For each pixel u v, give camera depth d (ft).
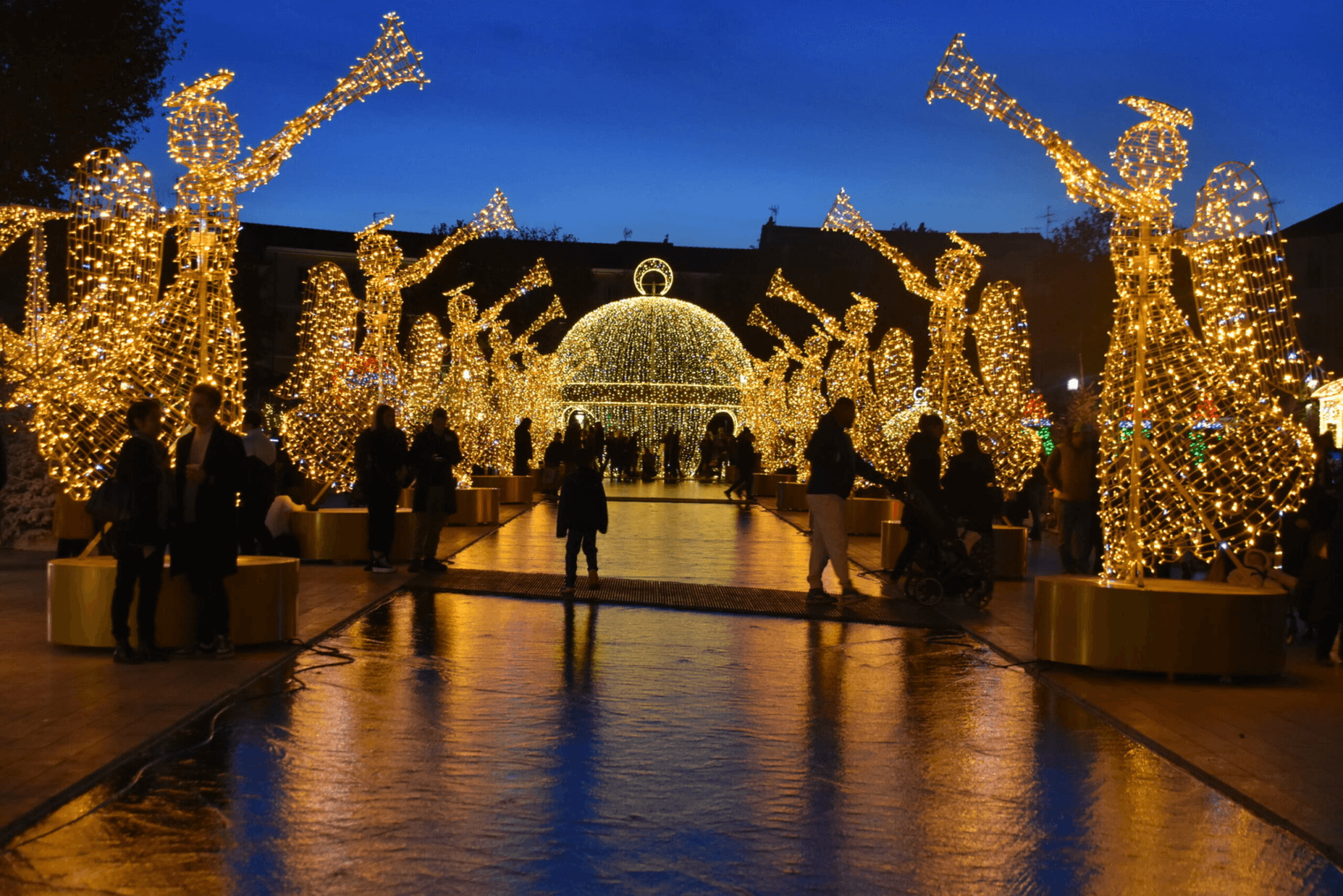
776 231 204.64
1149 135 31.35
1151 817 17.90
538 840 16.43
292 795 18.11
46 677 25.59
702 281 222.89
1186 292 104.58
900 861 15.92
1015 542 48.70
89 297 33.42
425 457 46.37
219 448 28.07
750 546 62.80
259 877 14.85
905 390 70.90
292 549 48.80
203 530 27.89
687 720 23.59
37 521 53.21
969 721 24.02
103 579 28.55
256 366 155.43
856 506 69.92
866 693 26.58
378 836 16.44
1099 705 25.13
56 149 75.56
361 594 39.60
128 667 26.84
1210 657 27.68
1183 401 31.30
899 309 170.19
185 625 28.55
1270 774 19.84
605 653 30.66
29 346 45.39
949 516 40.86
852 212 54.49
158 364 33.27
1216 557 32.94
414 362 71.77
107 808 17.31
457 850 15.97
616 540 64.75
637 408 146.61
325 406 51.67
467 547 58.80
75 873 14.84
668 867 15.56
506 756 20.63
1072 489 45.14
